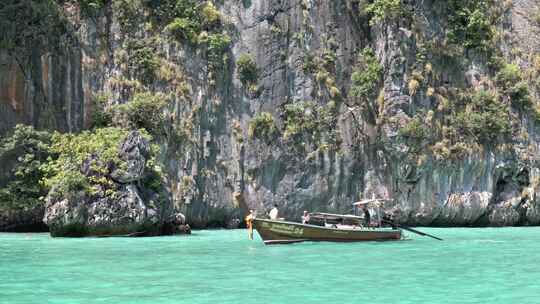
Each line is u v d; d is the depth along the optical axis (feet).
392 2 177.99
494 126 180.75
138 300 63.57
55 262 89.81
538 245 118.11
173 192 161.17
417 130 174.91
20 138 147.84
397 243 121.39
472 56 186.60
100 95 163.43
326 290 69.05
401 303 62.69
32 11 160.97
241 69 171.73
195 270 82.74
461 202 178.81
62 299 63.87
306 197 173.88
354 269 84.17
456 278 77.25
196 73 168.76
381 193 178.40
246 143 170.81
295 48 177.99
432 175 178.29
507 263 91.15
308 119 175.22
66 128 160.35
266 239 114.21
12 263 88.48
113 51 166.40
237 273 80.33
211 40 169.68
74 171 133.08
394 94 178.09
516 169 184.44
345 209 177.37
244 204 169.27
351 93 180.24
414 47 180.45
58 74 161.27
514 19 198.08
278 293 67.31
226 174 168.55
